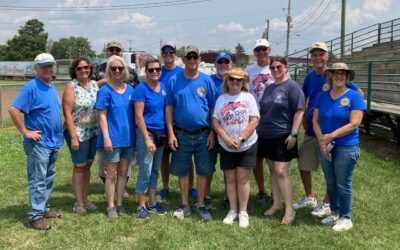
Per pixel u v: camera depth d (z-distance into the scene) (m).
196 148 5.28
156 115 5.24
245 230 4.95
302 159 5.61
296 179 7.22
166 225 5.08
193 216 5.42
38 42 99.75
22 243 4.60
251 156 5.09
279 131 5.12
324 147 4.79
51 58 4.87
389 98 12.72
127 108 5.18
